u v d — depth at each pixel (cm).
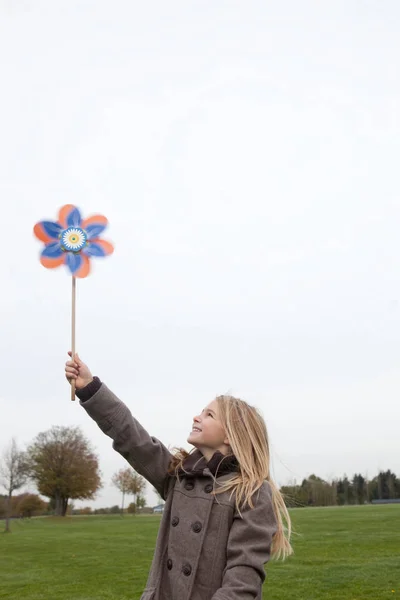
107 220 406
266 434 319
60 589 1427
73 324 351
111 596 1306
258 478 299
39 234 396
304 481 8112
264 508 292
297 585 1277
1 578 1653
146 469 322
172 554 292
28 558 2158
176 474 311
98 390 325
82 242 395
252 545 281
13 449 4341
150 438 329
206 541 288
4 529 4478
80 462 6850
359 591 1182
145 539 2795
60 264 392
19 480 4284
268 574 1427
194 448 335
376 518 3053
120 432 322
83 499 6894
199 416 324
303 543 2045
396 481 8762
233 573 273
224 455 310
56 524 5106
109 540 2783
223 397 326
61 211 401
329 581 1305
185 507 297
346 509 4362
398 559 1579
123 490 7056
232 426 309
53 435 6962
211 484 298
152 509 7838
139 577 1574
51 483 6694
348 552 1775
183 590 281
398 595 1123
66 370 331
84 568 1806
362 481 8794
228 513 291
